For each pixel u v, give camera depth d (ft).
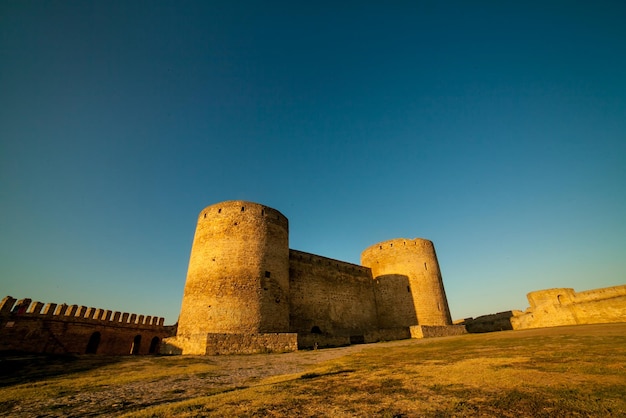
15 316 73.51
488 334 80.28
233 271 69.56
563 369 24.20
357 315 107.34
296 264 97.40
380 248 125.08
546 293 106.93
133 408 20.33
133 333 102.58
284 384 25.05
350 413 16.29
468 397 18.06
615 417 13.28
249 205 80.84
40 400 22.77
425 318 107.04
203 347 53.62
